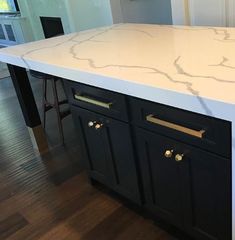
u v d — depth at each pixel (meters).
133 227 1.68
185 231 1.46
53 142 2.67
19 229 1.78
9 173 2.32
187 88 0.99
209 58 1.25
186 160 1.23
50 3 4.39
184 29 1.85
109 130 1.56
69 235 1.69
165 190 1.44
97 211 1.83
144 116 1.30
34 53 1.75
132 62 1.34
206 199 1.25
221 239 1.29
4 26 6.12
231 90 0.93
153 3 3.49
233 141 0.96
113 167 1.70
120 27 2.20
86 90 1.56
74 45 1.81
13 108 3.54
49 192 2.05
